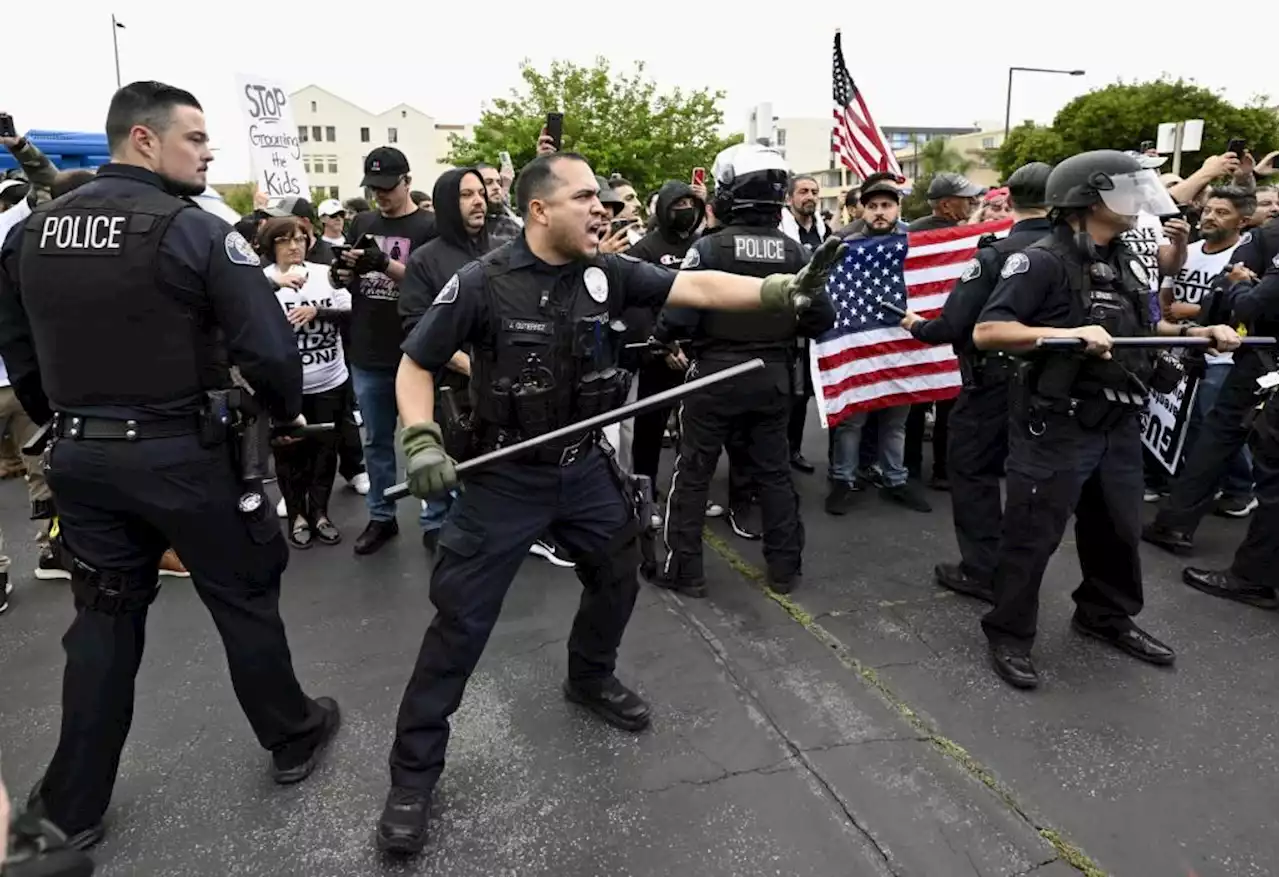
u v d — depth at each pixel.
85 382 2.01
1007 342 2.75
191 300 2.03
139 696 2.86
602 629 2.60
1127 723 2.69
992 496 3.52
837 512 4.60
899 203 4.57
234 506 2.17
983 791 2.37
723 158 3.41
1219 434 3.83
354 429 4.84
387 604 3.56
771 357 3.38
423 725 2.22
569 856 2.15
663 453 5.80
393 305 3.87
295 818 2.30
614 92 24.72
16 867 1.06
